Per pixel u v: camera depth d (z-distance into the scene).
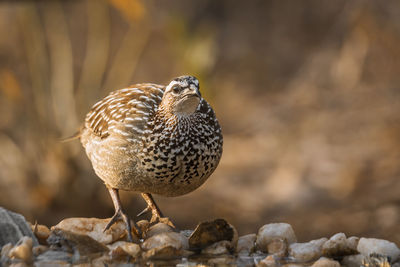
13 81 14.49
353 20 20.48
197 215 12.98
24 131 14.84
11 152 14.05
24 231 6.27
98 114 7.04
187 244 6.36
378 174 13.57
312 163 14.88
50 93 14.38
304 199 13.11
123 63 16.64
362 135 16.00
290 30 24.88
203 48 17.12
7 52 19.80
